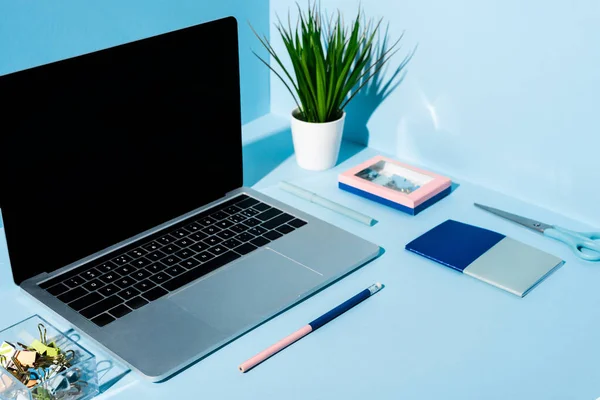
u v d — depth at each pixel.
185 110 1.09
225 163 1.17
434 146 1.32
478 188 1.27
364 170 1.28
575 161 1.17
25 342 0.89
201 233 1.09
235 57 1.13
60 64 0.94
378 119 1.37
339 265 1.03
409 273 1.05
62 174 0.97
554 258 1.07
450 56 1.24
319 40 1.25
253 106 1.52
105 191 1.03
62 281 0.99
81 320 0.92
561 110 1.15
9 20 1.10
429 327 0.95
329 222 1.16
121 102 1.01
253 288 0.98
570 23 1.10
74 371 0.82
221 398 0.84
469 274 1.04
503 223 1.17
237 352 0.90
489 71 1.20
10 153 0.92
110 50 0.98
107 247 1.05
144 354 0.87
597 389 0.87
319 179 1.29
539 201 1.23
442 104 1.28
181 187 1.12
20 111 0.91
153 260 1.03
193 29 1.07
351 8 1.33
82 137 0.98
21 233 0.96
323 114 1.27
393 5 1.27
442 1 1.21
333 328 0.94
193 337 0.90
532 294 1.01
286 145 1.41
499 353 0.91
